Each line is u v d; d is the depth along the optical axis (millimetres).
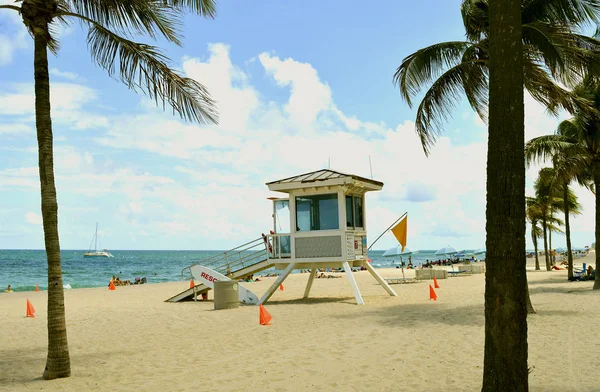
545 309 14906
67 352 9203
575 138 21062
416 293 23062
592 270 28844
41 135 8844
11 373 9695
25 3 8797
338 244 19859
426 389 7246
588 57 13000
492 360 5105
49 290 9148
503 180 5168
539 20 13719
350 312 16703
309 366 9016
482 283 28250
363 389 7410
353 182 19641
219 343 11977
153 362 10125
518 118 5234
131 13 9711
